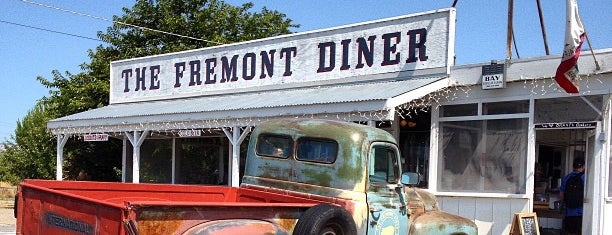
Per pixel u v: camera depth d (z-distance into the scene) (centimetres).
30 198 588
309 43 1441
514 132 1087
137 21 2572
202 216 507
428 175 1191
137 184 727
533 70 1059
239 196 743
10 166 2902
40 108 2920
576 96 1019
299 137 698
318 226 554
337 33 1388
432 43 1220
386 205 667
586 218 1029
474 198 1123
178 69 1756
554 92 1035
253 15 2869
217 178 1711
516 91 1084
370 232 646
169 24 2556
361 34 1345
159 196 743
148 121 1515
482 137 1127
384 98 1046
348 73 1362
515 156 1082
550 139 1294
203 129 1504
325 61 1405
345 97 1159
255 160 739
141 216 468
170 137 1852
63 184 673
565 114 1034
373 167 661
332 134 668
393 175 693
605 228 984
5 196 2892
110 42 2533
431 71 1212
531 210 1052
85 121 1684
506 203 1083
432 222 720
